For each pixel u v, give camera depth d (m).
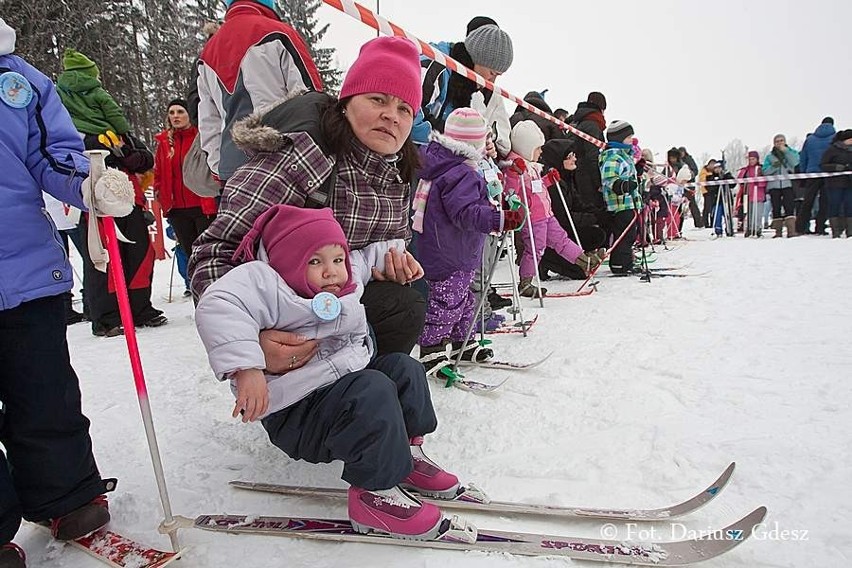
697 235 12.27
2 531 1.41
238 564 1.49
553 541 1.51
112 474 1.99
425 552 1.51
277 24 2.37
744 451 1.95
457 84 4.04
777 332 3.35
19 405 1.52
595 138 6.33
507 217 2.67
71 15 18.66
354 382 1.54
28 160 1.55
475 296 3.40
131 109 21.73
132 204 1.50
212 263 1.62
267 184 1.68
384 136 1.80
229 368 1.42
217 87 2.39
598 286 5.52
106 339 4.03
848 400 2.31
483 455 2.06
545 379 2.81
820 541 1.48
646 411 2.34
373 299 1.99
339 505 1.77
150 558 1.49
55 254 1.56
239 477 1.95
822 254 6.68
